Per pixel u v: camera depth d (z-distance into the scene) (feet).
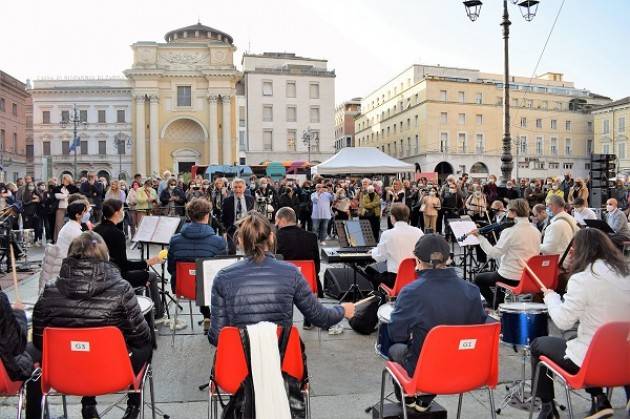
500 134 185.98
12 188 44.91
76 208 18.79
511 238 19.93
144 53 153.48
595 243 10.74
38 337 10.79
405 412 10.14
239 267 10.64
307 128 177.58
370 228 25.23
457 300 10.58
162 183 53.42
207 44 155.02
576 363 10.73
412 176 130.11
